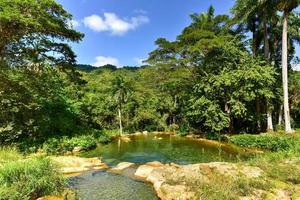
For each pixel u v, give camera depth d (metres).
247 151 19.23
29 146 19.20
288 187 8.82
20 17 14.82
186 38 33.06
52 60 19.55
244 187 8.66
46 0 16.23
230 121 29.19
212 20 34.44
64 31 18.41
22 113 20.72
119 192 10.23
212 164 11.88
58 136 22.70
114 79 47.81
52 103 26.50
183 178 10.18
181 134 34.78
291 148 15.07
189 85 35.47
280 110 31.78
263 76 25.17
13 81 18.05
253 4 25.61
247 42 31.50
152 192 10.23
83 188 10.68
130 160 17.25
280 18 26.61
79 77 22.12
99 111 43.91
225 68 28.25
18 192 7.56
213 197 8.01
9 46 17.70
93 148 23.97
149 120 50.50
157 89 47.28
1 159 10.58
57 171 9.64
